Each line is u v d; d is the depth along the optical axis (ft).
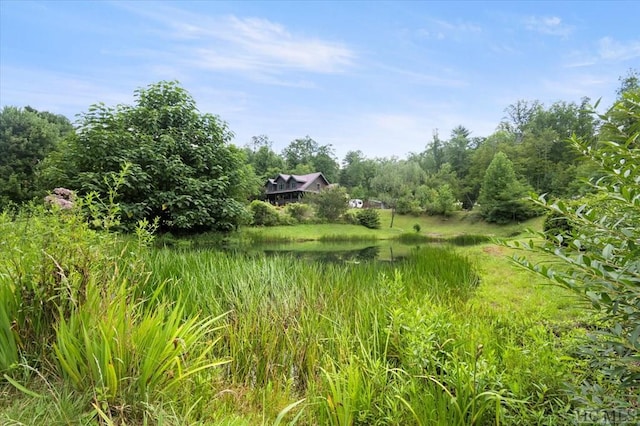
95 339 5.76
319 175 159.12
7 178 84.17
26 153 90.89
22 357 6.08
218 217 32.50
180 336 6.25
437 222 118.73
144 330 6.13
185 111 32.96
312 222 89.86
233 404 6.90
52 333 6.79
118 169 26.91
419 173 137.28
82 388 5.72
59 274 6.68
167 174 28.76
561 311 10.96
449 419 5.79
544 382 6.21
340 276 16.03
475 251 32.37
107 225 8.16
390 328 8.43
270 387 7.57
